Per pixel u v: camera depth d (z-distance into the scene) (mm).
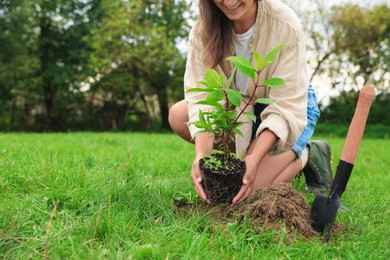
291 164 2787
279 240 1966
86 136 8086
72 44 21562
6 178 2863
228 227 2027
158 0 17438
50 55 21953
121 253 1677
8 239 1829
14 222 1928
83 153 4527
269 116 2430
